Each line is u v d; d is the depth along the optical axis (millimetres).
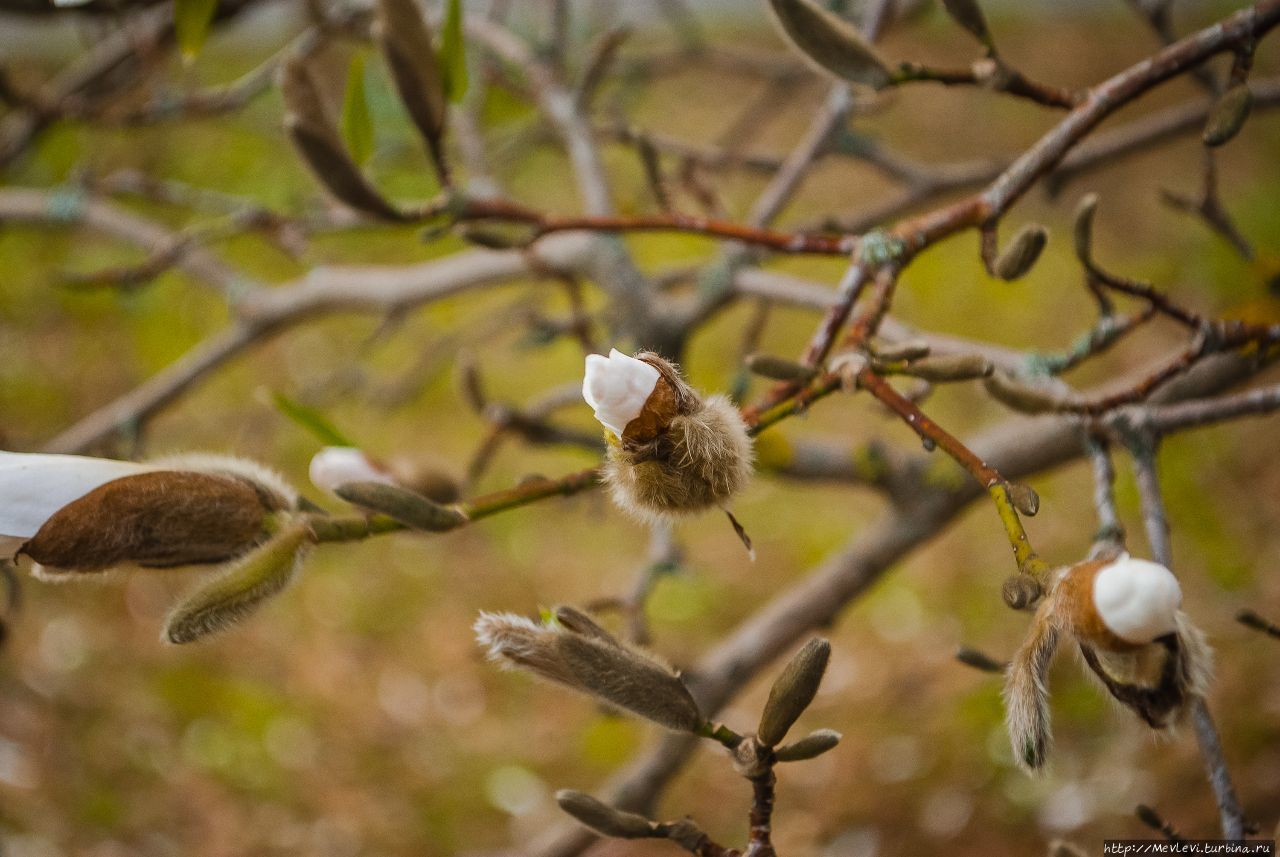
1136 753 1145
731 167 908
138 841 1171
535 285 1149
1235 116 500
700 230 531
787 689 455
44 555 464
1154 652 436
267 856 1174
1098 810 1097
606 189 791
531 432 730
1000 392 513
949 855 1112
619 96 1116
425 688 1405
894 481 727
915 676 1337
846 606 752
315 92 521
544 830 1204
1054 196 891
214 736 1312
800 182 794
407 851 1188
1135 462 528
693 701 458
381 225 536
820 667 455
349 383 1210
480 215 538
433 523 464
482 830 1218
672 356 779
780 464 712
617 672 454
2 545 464
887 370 478
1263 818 1010
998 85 512
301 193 1163
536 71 837
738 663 740
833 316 501
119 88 1011
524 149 1117
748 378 789
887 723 1283
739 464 459
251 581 464
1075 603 437
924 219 509
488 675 1419
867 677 1352
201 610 460
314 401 1246
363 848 1190
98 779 1232
